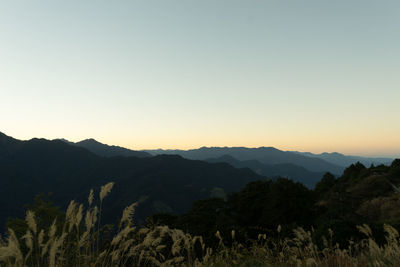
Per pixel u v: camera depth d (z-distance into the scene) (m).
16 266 1.65
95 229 2.26
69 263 2.05
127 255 2.28
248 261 5.14
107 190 2.35
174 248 2.67
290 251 4.84
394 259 3.60
